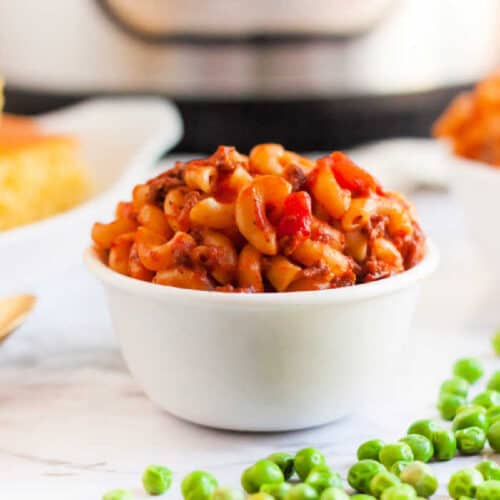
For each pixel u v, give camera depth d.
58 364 0.74
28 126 0.91
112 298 0.67
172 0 1.00
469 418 0.66
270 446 0.66
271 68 1.03
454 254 0.91
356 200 0.67
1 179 0.83
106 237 0.68
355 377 0.66
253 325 0.65
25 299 0.75
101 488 0.63
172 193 0.67
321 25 1.01
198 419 0.67
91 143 0.92
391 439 0.67
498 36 1.12
